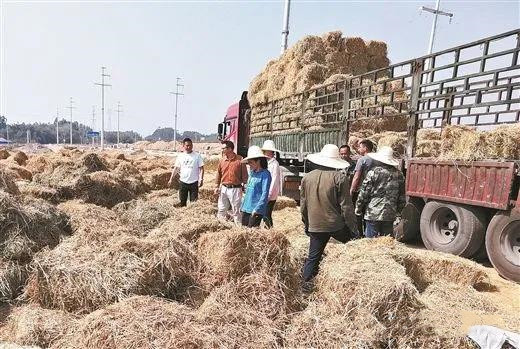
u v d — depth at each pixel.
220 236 3.85
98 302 3.38
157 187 12.51
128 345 2.53
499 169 5.14
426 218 6.34
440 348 3.27
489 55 5.27
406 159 6.76
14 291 3.70
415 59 6.54
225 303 3.22
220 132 18.25
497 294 4.73
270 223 6.59
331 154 4.20
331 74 13.66
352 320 3.20
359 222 6.26
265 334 2.91
